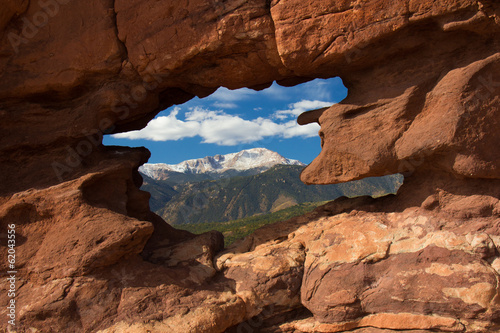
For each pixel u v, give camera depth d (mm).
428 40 9227
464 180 9297
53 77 10914
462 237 8789
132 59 10758
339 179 10227
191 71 11109
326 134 10250
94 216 9664
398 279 8898
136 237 9461
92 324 8500
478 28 8648
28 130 11141
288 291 10023
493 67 8695
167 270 9938
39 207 9727
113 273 9242
